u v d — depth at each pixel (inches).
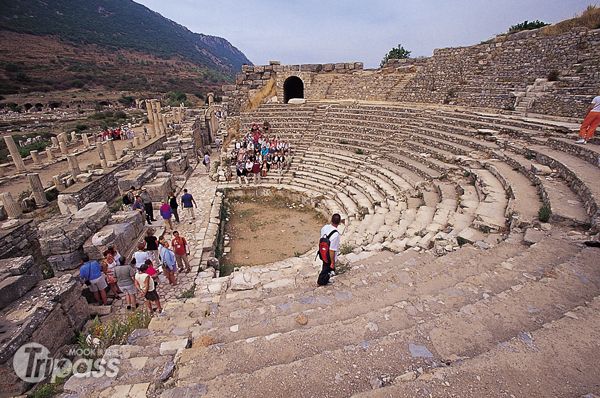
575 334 154.7
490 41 947.3
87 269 340.2
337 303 246.7
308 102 1213.1
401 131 819.4
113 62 5733.3
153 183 650.8
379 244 387.9
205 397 143.5
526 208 339.6
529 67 757.3
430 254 313.9
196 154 1075.9
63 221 414.3
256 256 539.8
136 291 352.2
